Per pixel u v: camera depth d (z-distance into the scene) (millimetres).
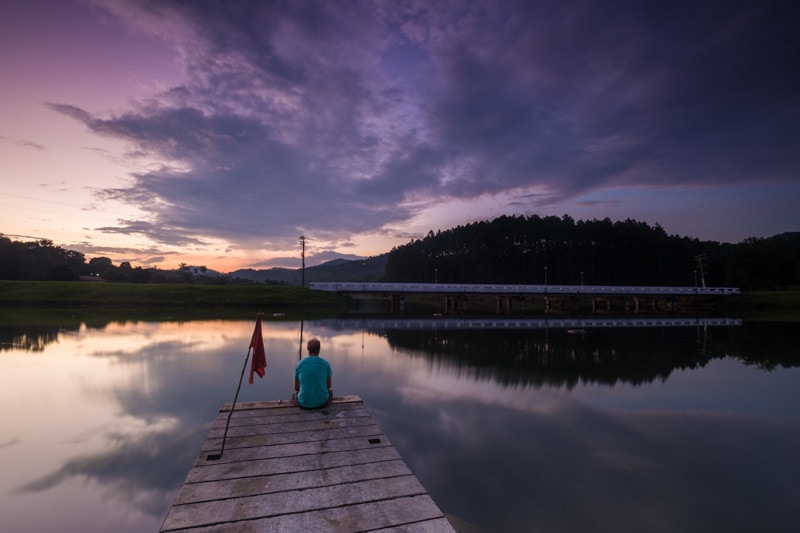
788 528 6523
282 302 57438
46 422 10336
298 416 7125
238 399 12297
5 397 12516
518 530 6332
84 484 7254
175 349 20984
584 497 7375
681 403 13469
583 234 119750
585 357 22203
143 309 47156
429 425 10852
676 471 8477
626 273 116938
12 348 20750
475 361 20422
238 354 19766
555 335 32281
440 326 38688
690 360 21688
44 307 45906
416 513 4168
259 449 5699
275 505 4258
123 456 8391
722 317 55625
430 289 67750
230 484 4688
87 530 5926
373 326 37406
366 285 65625
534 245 120750
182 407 11562
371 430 6492
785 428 11109
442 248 148500
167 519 3938
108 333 26766
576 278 116438
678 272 116938
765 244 105812
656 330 37219
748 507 7145
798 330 37594
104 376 15109
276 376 15430
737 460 9039
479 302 98250
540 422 11336
